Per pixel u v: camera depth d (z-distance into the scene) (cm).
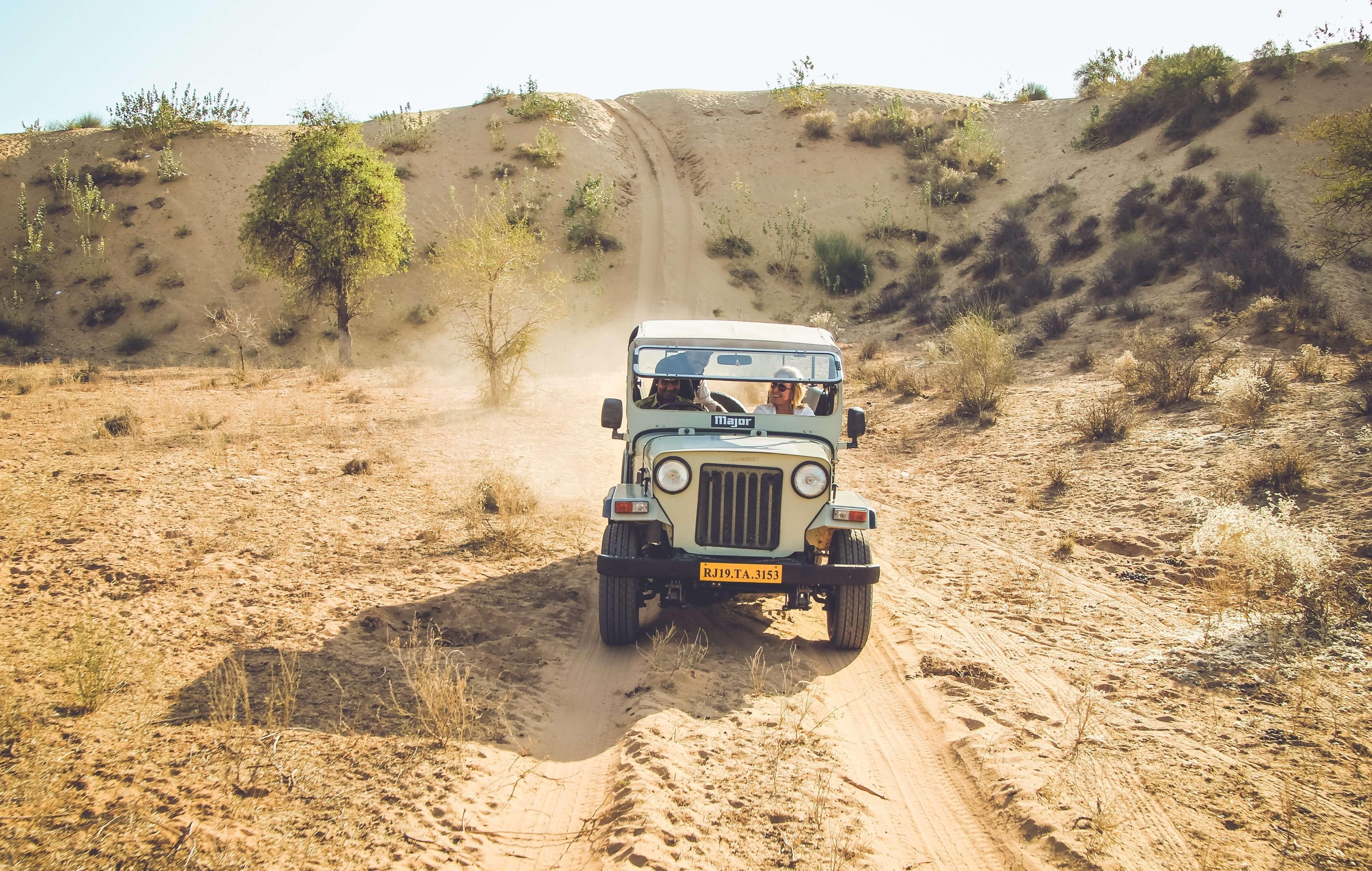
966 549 920
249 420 1522
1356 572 723
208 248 3925
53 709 462
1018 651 636
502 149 4706
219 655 555
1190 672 585
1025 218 3781
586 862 367
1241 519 775
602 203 4206
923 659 616
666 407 701
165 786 396
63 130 4862
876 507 1105
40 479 1000
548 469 1206
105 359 3269
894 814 421
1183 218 2942
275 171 2977
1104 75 4966
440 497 1015
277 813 384
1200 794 433
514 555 819
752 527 615
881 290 3806
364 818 385
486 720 494
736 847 376
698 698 540
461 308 1914
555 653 607
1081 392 1659
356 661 560
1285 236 2514
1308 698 536
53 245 3866
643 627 684
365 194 2980
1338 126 1839
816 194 4547
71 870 333
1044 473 1195
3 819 362
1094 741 489
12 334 3409
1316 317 1795
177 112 4756
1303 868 372
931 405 1758
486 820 395
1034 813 410
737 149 4947
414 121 4988
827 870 361
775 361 688
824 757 467
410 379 2188
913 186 4503
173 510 902
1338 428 1096
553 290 2012
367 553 800
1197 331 1898
